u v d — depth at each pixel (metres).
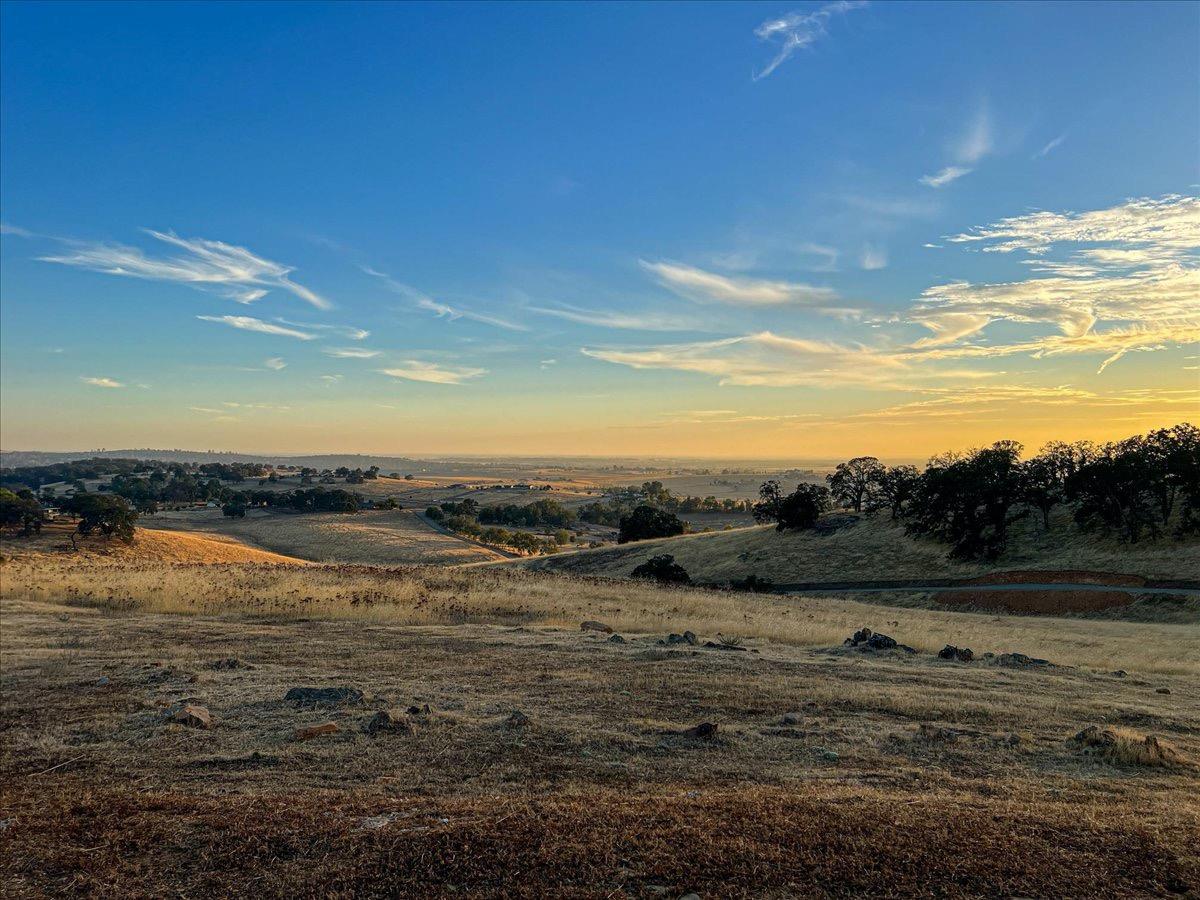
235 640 16.89
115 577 30.27
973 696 11.52
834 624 27.27
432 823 5.18
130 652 15.00
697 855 4.51
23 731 8.91
